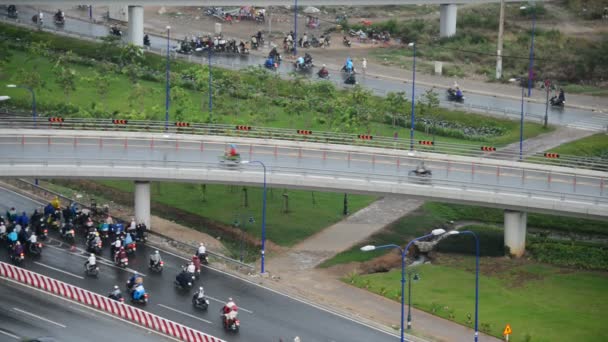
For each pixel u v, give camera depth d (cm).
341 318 16100
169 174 18325
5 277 16625
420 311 16388
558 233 19575
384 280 17362
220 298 16538
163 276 17125
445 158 19762
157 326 15438
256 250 18488
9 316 15600
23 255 17275
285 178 18350
